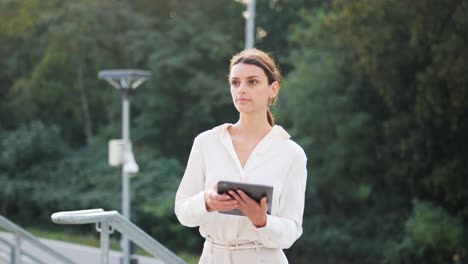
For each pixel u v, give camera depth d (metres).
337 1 18.03
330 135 19.84
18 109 28.66
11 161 25.69
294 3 26.78
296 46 26.56
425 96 16.23
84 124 29.67
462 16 15.03
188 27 25.28
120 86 13.83
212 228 2.61
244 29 27.42
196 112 25.62
